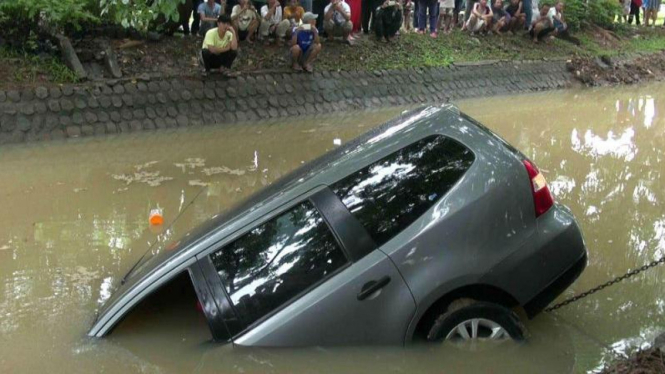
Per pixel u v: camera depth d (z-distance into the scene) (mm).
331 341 3633
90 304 4723
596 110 14883
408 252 3680
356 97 15547
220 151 10539
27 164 9688
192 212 7188
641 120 13383
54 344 4062
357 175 3932
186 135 12125
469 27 19875
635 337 4203
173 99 13188
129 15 8828
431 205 3799
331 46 16656
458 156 3943
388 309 3645
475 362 3666
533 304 4008
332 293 3633
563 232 3939
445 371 3629
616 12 23438
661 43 23562
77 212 7246
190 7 14852
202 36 14617
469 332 3715
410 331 3650
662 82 20953
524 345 3773
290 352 3602
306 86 14969
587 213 6840
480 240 3742
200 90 13562
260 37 15773
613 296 4824
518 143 10609
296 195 3912
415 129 4102
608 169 8781
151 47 14211
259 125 13250
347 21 16703
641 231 6285
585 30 22734
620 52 21688
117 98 12625
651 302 4719
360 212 3799
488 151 3955
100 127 12211
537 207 3912
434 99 16547
